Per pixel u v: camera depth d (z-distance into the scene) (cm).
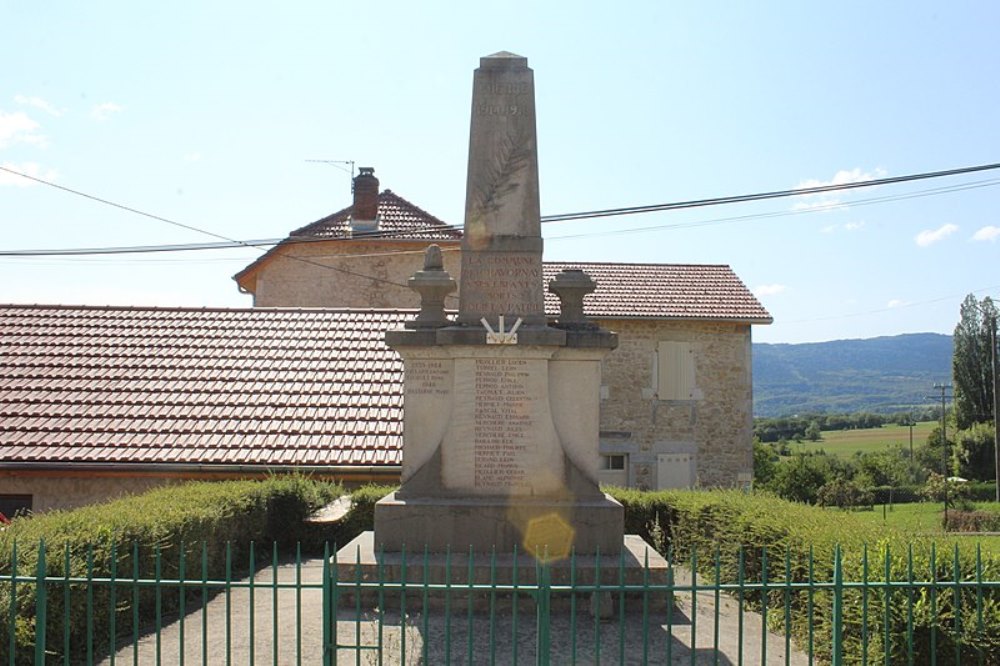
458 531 851
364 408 1476
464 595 798
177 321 1712
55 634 635
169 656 680
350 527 1204
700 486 2388
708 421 2408
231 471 1319
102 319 1698
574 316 923
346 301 2281
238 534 1049
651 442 2388
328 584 550
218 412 1441
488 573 801
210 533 934
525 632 736
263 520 1140
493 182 927
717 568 546
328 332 1702
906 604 583
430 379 895
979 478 4506
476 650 679
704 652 692
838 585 549
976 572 579
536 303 912
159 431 1388
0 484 1317
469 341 876
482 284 916
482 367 884
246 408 1457
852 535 733
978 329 5316
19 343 1592
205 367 1561
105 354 1580
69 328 1656
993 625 569
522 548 849
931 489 3922
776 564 809
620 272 2683
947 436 5072
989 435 4525
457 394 884
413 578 800
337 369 1577
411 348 890
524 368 884
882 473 4128
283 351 1628
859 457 4553
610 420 2383
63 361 1548
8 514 1319
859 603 621
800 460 4056
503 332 877
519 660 658
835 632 549
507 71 940
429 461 880
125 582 545
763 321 2402
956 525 2873
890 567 588
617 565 802
